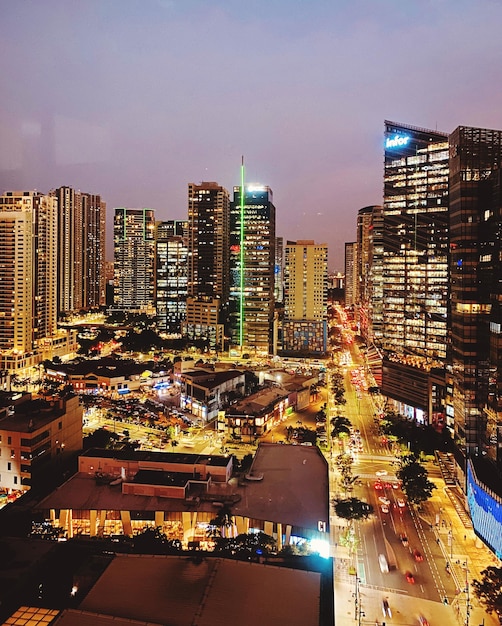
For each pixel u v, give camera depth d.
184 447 194.38
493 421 144.38
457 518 139.75
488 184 159.38
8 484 148.50
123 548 88.88
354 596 103.44
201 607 65.06
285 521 112.44
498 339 143.25
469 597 103.56
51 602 67.25
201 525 115.75
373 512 141.88
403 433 198.38
